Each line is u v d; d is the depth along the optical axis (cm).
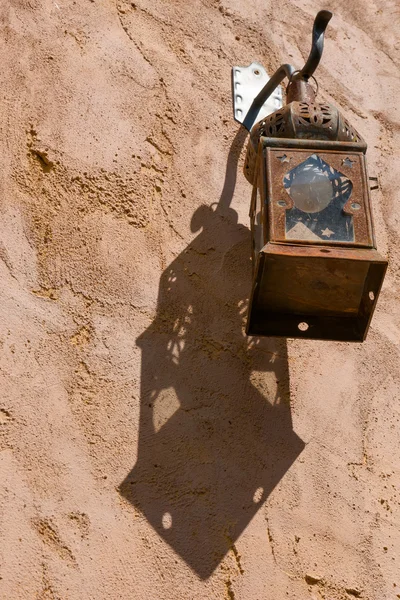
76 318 262
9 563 226
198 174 300
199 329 273
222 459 257
